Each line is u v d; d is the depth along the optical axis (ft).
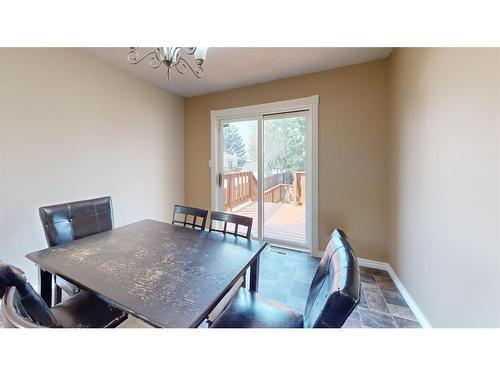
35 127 6.06
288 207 9.91
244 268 3.63
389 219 7.57
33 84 5.98
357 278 2.37
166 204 10.82
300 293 6.35
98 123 7.67
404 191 6.11
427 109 4.68
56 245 4.65
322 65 8.11
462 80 3.50
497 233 2.83
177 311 2.52
